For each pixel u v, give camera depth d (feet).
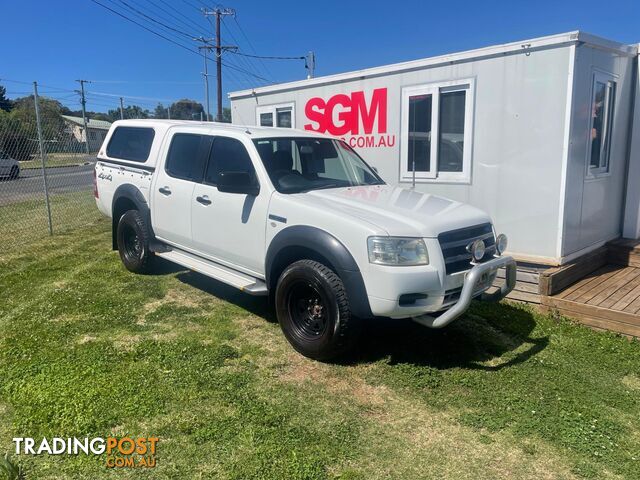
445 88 20.84
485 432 10.91
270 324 16.56
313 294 14.01
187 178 18.25
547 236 18.93
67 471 9.29
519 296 18.57
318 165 17.51
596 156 20.40
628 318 15.81
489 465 9.84
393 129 22.81
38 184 58.75
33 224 33.73
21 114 38.04
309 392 12.35
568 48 17.56
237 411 11.30
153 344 14.62
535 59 18.33
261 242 15.25
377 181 18.31
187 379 12.62
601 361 14.35
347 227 13.01
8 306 17.65
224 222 16.51
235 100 29.99
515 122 19.10
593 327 16.61
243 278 16.40
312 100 25.77
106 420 10.75
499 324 16.79
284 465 9.53
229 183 15.02
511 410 11.71
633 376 13.62
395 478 9.41
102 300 18.37
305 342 14.10
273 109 27.86
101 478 9.16
